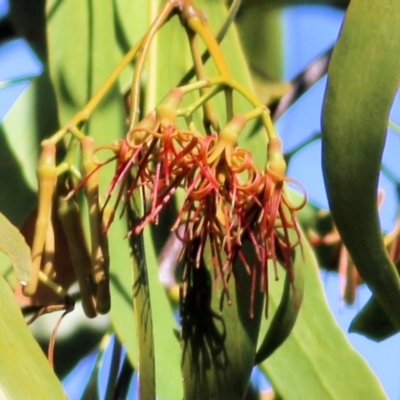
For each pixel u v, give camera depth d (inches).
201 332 24.3
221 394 24.2
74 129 23.4
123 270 25.0
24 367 22.2
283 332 24.3
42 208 23.2
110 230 24.9
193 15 24.2
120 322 25.0
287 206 23.4
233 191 23.2
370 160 22.8
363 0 23.0
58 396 22.2
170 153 23.2
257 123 25.5
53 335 23.8
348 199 23.0
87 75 25.5
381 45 22.9
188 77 25.5
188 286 24.2
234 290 24.3
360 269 23.1
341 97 22.9
